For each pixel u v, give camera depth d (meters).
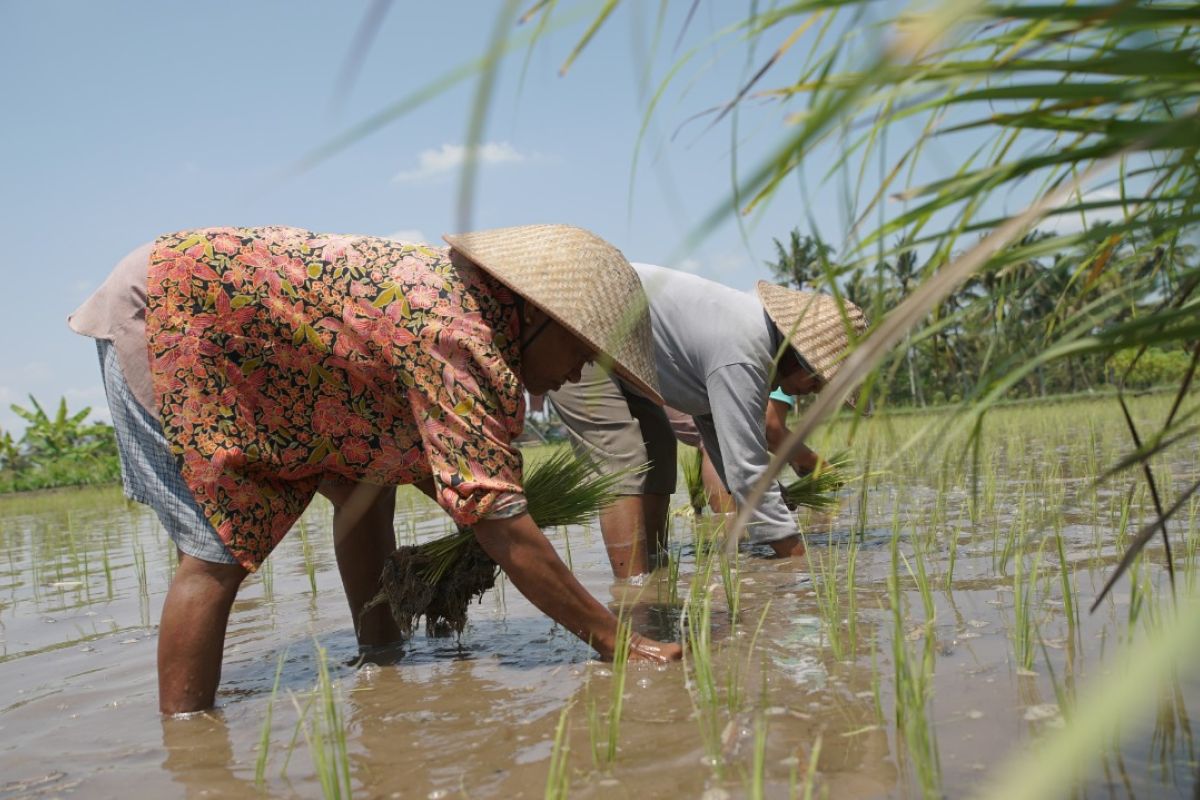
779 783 1.69
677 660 2.62
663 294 4.07
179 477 2.56
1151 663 0.57
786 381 4.16
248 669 2.99
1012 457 7.91
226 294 2.52
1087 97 0.83
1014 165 0.93
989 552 3.76
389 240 2.63
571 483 3.44
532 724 2.17
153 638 3.55
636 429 4.07
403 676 2.75
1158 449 1.14
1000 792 0.59
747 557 4.31
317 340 2.52
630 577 4.01
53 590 5.06
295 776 1.97
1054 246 1.00
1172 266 1.22
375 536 3.17
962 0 0.56
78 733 2.40
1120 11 0.79
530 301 2.43
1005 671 2.21
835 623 2.63
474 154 0.53
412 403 2.51
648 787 1.73
